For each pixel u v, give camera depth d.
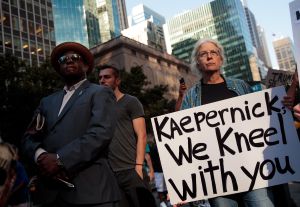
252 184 2.99
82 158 2.35
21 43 46.09
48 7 52.72
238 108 3.14
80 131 2.53
